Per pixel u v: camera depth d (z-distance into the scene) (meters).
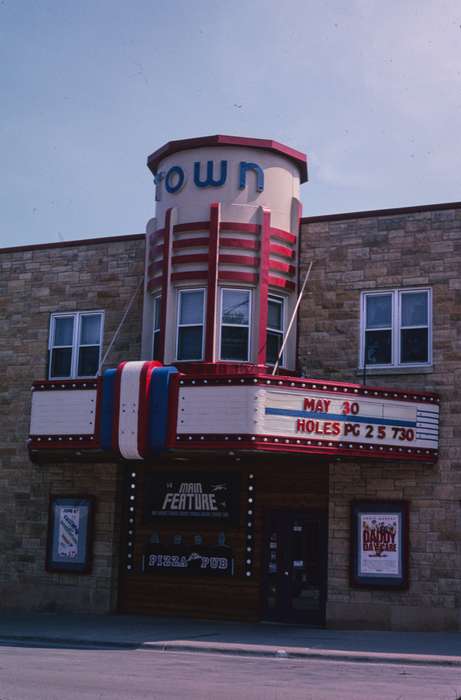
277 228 23.53
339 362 23.19
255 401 19.92
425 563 21.61
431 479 21.88
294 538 23.20
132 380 20.88
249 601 23.33
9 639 19.34
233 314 22.95
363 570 22.06
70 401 21.78
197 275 22.94
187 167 23.72
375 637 20.06
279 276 23.48
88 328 25.98
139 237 25.69
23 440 26.12
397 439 21.30
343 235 23.70
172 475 24.48
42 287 26.70
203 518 24.00
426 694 12.79
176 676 14.16
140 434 20.61
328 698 12.22
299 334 23.62
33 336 26.58
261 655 17.48
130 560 24.62
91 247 26.28
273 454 20.77
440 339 22.34
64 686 12.70
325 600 22.56
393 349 22.80
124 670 14.69
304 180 25.22
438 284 22.58
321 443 20.44
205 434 20.16
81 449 21.50
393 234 23.23
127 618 23.58
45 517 25.55
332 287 23.58
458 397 21.95
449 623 21.19
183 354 23.08
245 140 23.42
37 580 25.28
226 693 12.46
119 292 25.67
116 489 24.81
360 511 22.33
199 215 23.33
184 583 24.06
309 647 18.06
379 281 23.14
